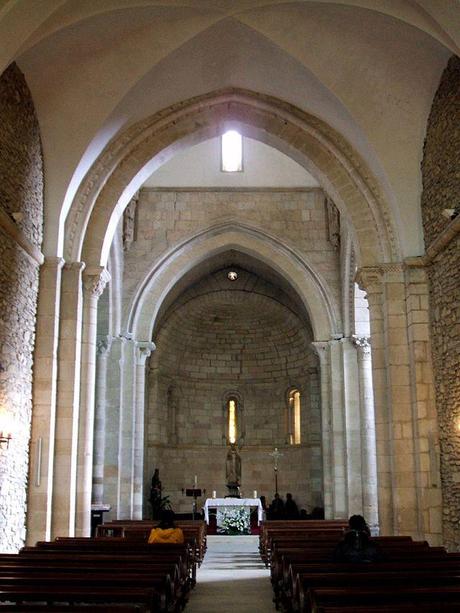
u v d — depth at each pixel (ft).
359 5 40.45
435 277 45.55
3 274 38.60
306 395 95.25
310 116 52.54
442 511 44.16
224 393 100.53
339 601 20.16
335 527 54.54
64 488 45.09
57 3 36.35
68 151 46.85
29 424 43.75
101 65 45.16
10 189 40.01
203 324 99.30
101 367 72.84
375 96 47.09
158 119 52.31
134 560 29.78
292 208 79.92
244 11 43.78
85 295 50.42
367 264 50.60
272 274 89.15
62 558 29.55
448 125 42.52
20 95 42.01
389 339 48.32
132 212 78.48
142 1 40.63
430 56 42.70
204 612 33.24
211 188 80.18
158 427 92.89
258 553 63.10
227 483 97.25
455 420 41.65
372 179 50.98
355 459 73.00
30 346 44.16
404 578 23.39
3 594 20.56
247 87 52.47
